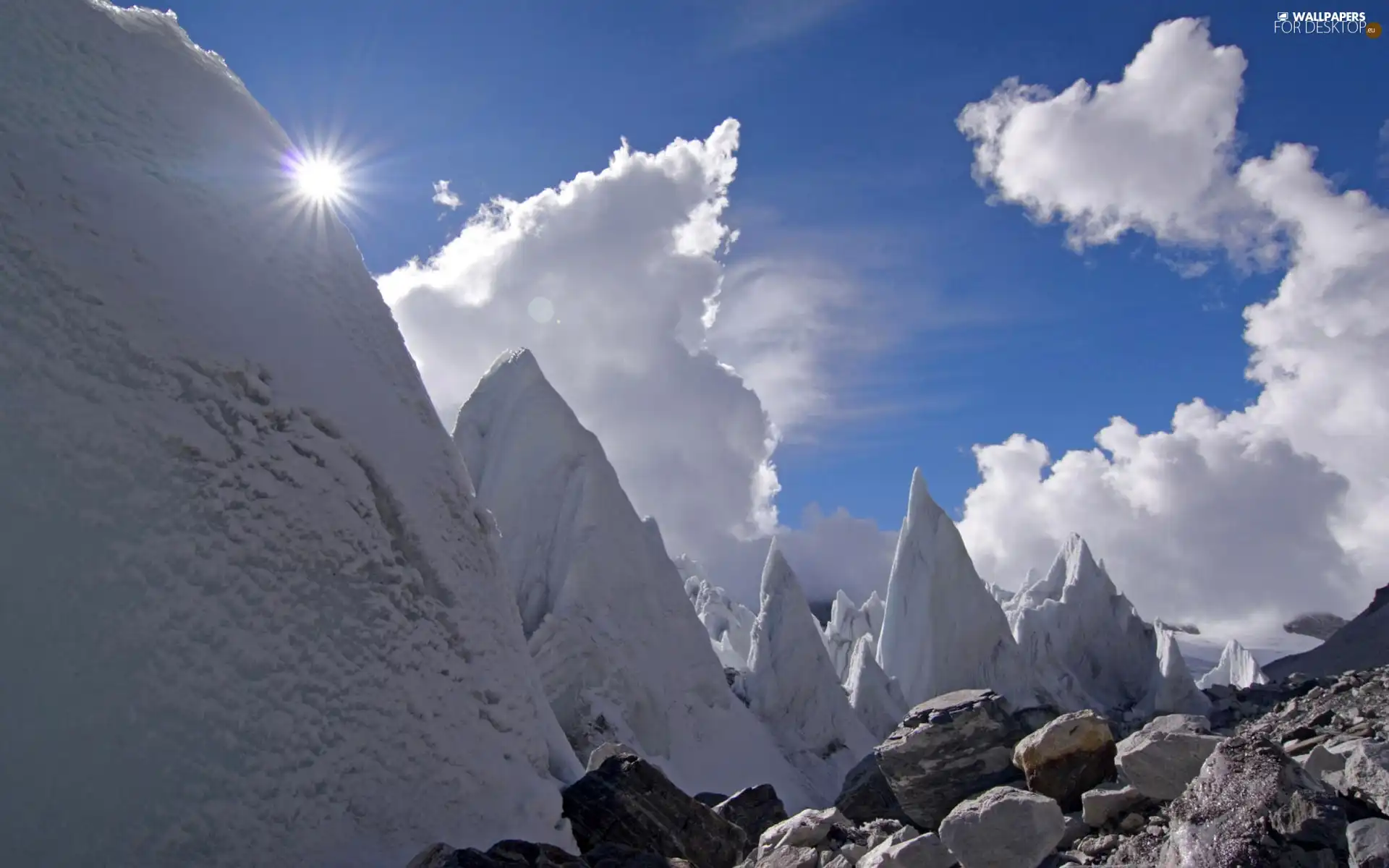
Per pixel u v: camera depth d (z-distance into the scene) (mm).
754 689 34969
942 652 36594
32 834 7375
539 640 26531
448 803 10344
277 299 11727
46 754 7648
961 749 11672
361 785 9594
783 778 30141
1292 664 39031
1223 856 5836
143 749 8148
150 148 11266
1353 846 5449
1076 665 38250
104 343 9234
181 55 12742
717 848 12555
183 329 9977
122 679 8242
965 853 7945
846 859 9383
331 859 8953
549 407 31438
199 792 8336
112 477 8805
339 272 13266
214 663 8867
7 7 10688
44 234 9289
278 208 12664
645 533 32625
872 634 54188
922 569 38469
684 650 30688
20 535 8094
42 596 8047
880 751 11930
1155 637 38688
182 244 10773
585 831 11773
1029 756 9672
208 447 9625
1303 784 6258
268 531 9820
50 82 10578
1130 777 8195
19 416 8445
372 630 10492
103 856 7621
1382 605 38531
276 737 9055
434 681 11031
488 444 31422
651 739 27219
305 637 9758
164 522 9008
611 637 27766
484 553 13211
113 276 9625
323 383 11531
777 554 37406
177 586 8875
